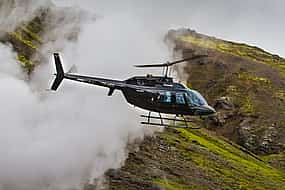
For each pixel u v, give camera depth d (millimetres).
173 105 72562
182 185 112375
